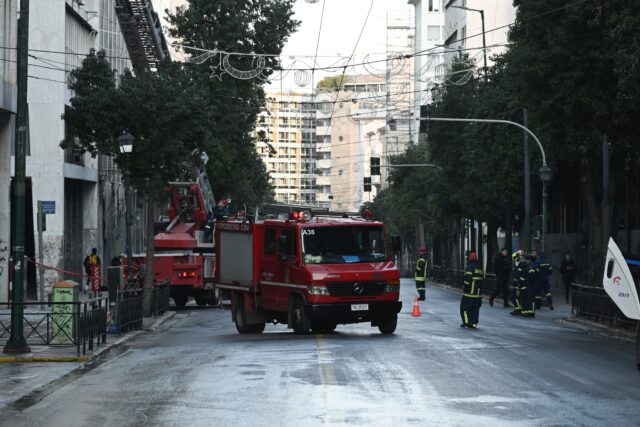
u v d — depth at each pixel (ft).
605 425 45.52
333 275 100.78
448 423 46.37
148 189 138.62
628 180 193.98
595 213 162.40
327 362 72.28
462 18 405.39
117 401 56.34
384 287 102.12
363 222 105.09
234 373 67.21
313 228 103.96
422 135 454.40
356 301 101.19
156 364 75.66
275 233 107.65
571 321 132.57
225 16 218.38
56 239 188.34
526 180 181.88
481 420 47.03
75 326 85.05
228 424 47.19
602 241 162.20
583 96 113.39
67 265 212.43
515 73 123.54
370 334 102.99
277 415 49.37
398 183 350.43
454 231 335.26
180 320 142.20
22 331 85.46
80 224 222.07
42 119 188.85
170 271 170.19
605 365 71.26
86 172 212.23
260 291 110.83
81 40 213.66
